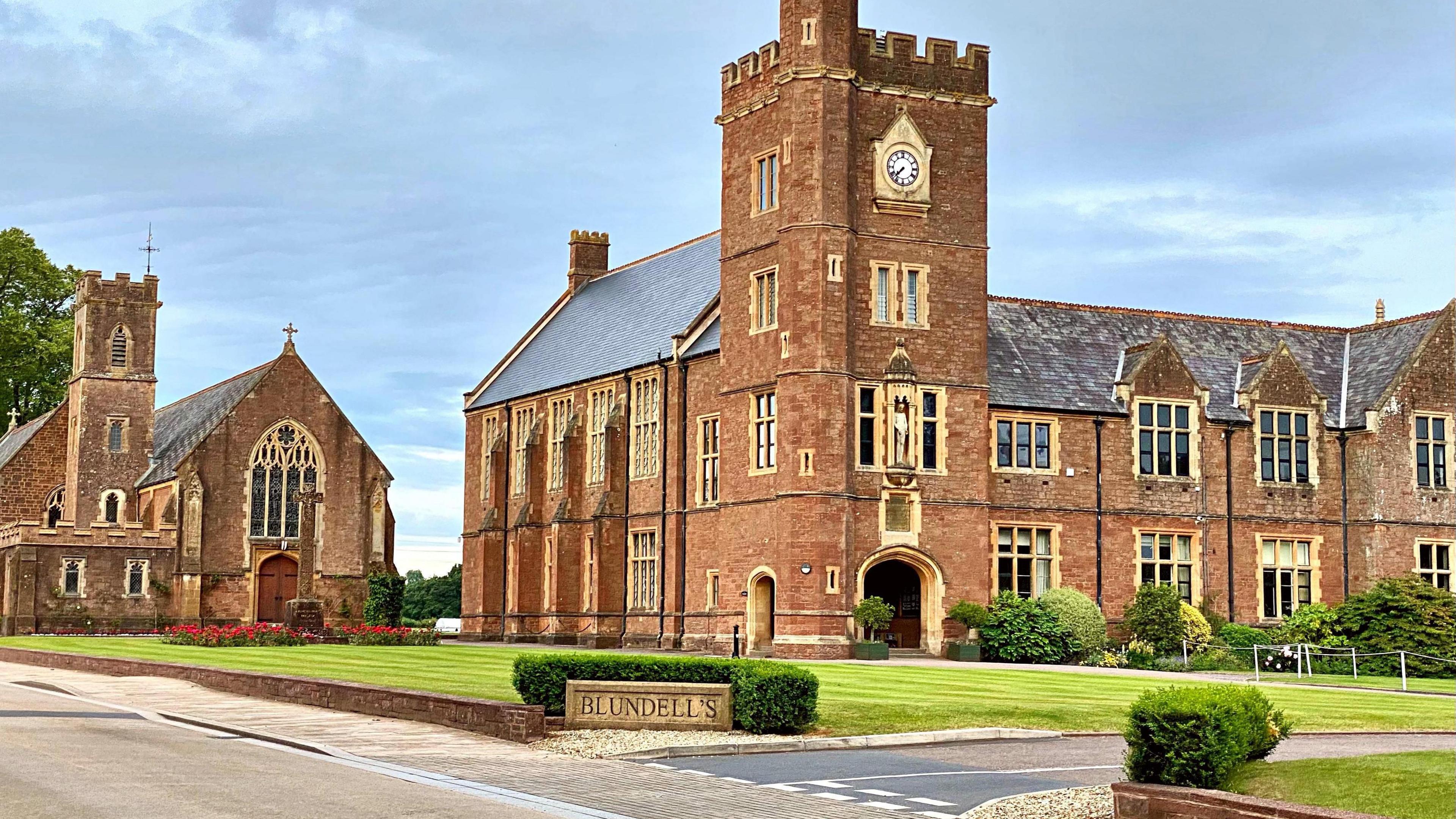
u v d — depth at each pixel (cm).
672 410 5872
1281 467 5834
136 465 8431
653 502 5969
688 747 2427
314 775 2066
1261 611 5731
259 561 8062
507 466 7244
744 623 5253
